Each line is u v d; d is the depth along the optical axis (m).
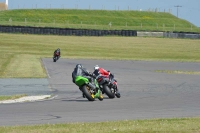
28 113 45.31
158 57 179.75
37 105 52.97
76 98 62.25
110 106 52.19
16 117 42.28
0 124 37.91
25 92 70.94
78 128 33.84
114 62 145.50
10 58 148.50
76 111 47.22
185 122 37.50
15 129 33.44
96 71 60.97
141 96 65.25
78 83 58.09
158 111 47.81
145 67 130.50
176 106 52.66
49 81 88.88
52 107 50.84
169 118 41.22
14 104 54.16
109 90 61.28
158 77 101.06
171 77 101.81
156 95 66.62
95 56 174.50
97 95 58.69
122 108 50.25
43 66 123.94
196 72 119.25
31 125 36.72
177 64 147.00
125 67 127.81
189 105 53.84
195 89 76.69
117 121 38.69
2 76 96.44
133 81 91.00
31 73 103.19
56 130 32.75
